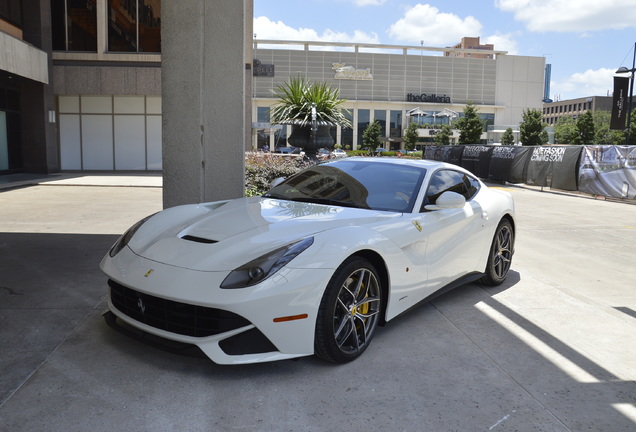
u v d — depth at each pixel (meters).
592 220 9.47
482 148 20.86
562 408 2.51
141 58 20.00
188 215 3.51
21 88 17.64
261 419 2.31
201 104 5.55
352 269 2.84
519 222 9.09
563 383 2.78
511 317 3.83
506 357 3.10
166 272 2.68
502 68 85.69
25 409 2.32
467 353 3.13
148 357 2.91
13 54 14.92
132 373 2.71
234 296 2.47
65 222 7.50
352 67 81.00
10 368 2.73
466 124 53.44
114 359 2.87
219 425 2.25
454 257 3.84
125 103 21.00
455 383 2.73
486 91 85.69
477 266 4.25
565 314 3.94
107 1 19.94
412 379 2.76
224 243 2.85
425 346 3.22
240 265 2.62
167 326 2.67
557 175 15.30
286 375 2.75
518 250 6.61
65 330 3.26
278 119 11.44
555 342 3.37
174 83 5.51
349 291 2.90
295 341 2.64
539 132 47.34
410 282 3.34
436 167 4.10
